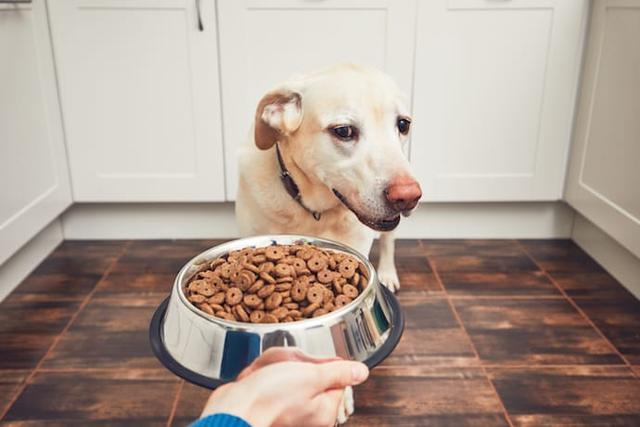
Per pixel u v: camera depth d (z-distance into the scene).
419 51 1.99
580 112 2.05
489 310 1.78
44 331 1.65
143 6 1.92
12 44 1.74
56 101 2.01
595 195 1.96
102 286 1.91
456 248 2.22
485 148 2.11
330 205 1.36
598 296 1.86
